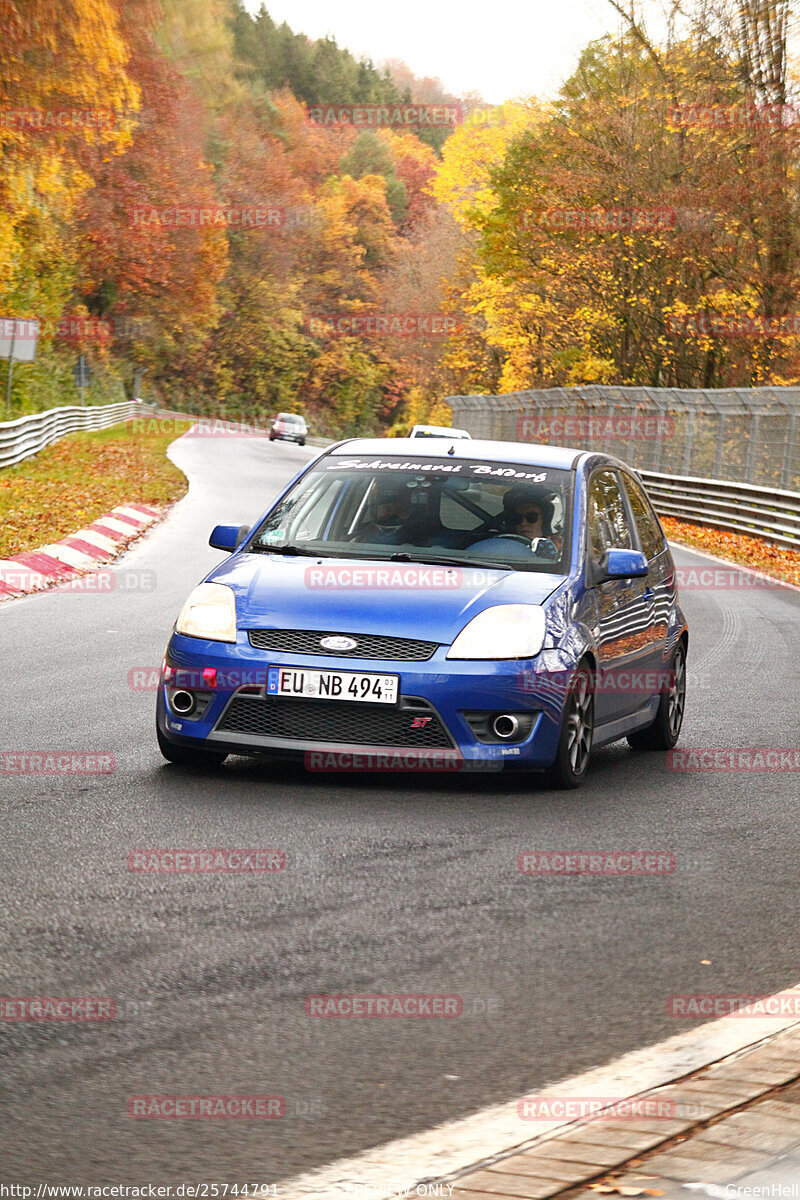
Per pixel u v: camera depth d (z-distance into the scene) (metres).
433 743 7.26
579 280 50.91
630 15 43.66
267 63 169.75
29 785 7.25
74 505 26.27
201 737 7.46
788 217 41.34
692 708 10.76
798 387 30.03
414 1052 4.04
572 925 5.33
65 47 47.22
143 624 13.55
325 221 136.12
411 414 116.19
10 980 4.50
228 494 33.72
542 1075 3.88
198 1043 4.04
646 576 8.72
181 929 5.07
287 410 130.50
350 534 8.25
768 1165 3.15
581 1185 3.08
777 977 4.82
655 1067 3.91
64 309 76.44
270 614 7.46
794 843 6.76
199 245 88.12
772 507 30.31
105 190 79.56
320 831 6.51
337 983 4.59
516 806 7.23
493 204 77.50
